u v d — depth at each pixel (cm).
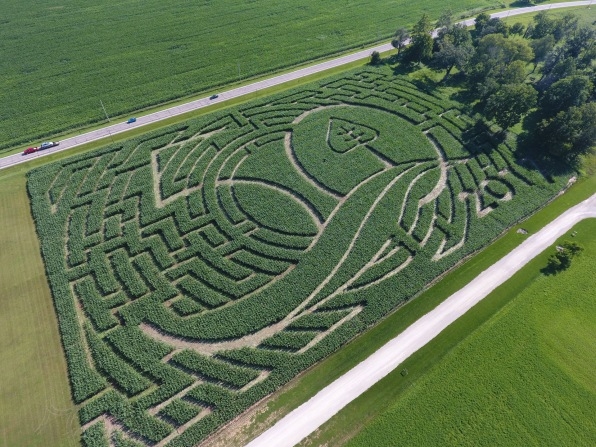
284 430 3123
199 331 3650
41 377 3378
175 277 4050
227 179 5172
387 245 4469
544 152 5666
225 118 6128
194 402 3262
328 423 3166
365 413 3225
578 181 5378
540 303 4019
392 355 3594
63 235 4441
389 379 3428
